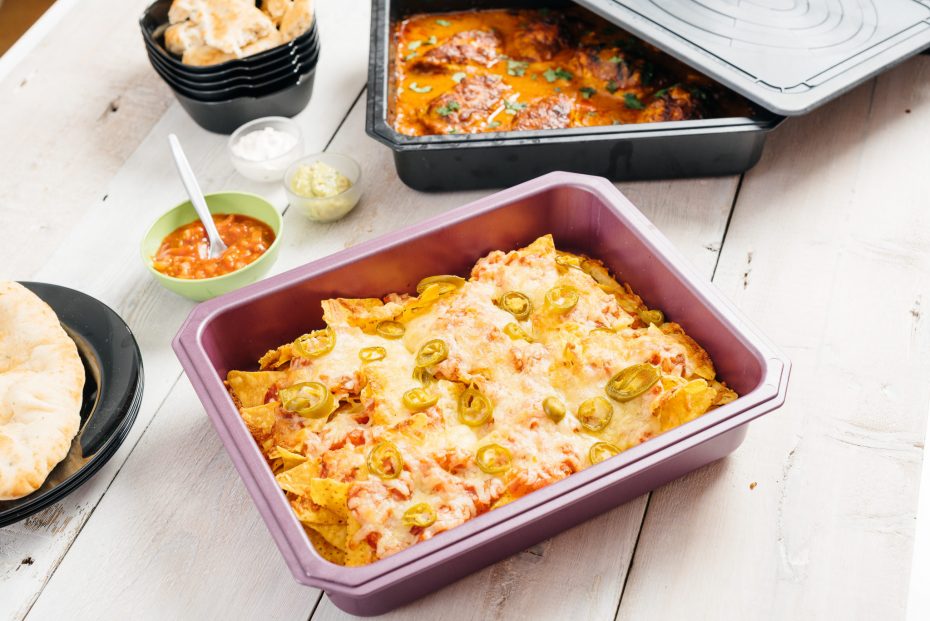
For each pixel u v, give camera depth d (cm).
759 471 100
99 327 107
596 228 109
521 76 130
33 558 99
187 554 98
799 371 106
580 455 95
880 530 96
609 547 96
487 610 94
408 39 136
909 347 107
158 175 126
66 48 140
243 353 105
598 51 130
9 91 135
